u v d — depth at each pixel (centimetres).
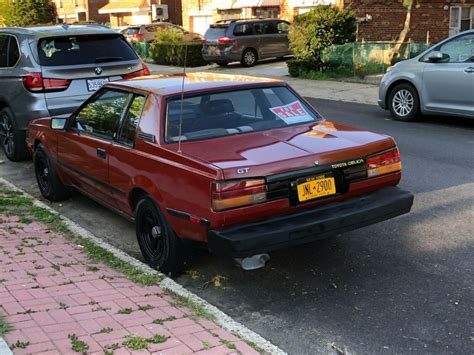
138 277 471
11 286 432
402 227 584
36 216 638
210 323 394
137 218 508
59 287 437
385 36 2347
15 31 888
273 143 463
